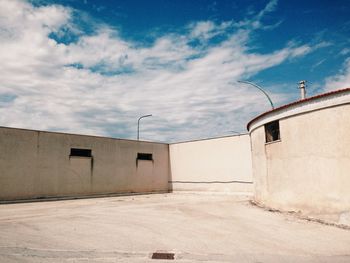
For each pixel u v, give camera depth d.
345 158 9.36
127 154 23.14
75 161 20.05
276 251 6.84
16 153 17.42
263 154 13.40
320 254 6.62
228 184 21.45
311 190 10.34
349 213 9.11
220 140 22.33
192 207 14.16
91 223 9.97
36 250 6.66
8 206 15.11
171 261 6.11
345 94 9.48
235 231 8.80
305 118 10.70
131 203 16.38
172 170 25.69
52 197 18.67
